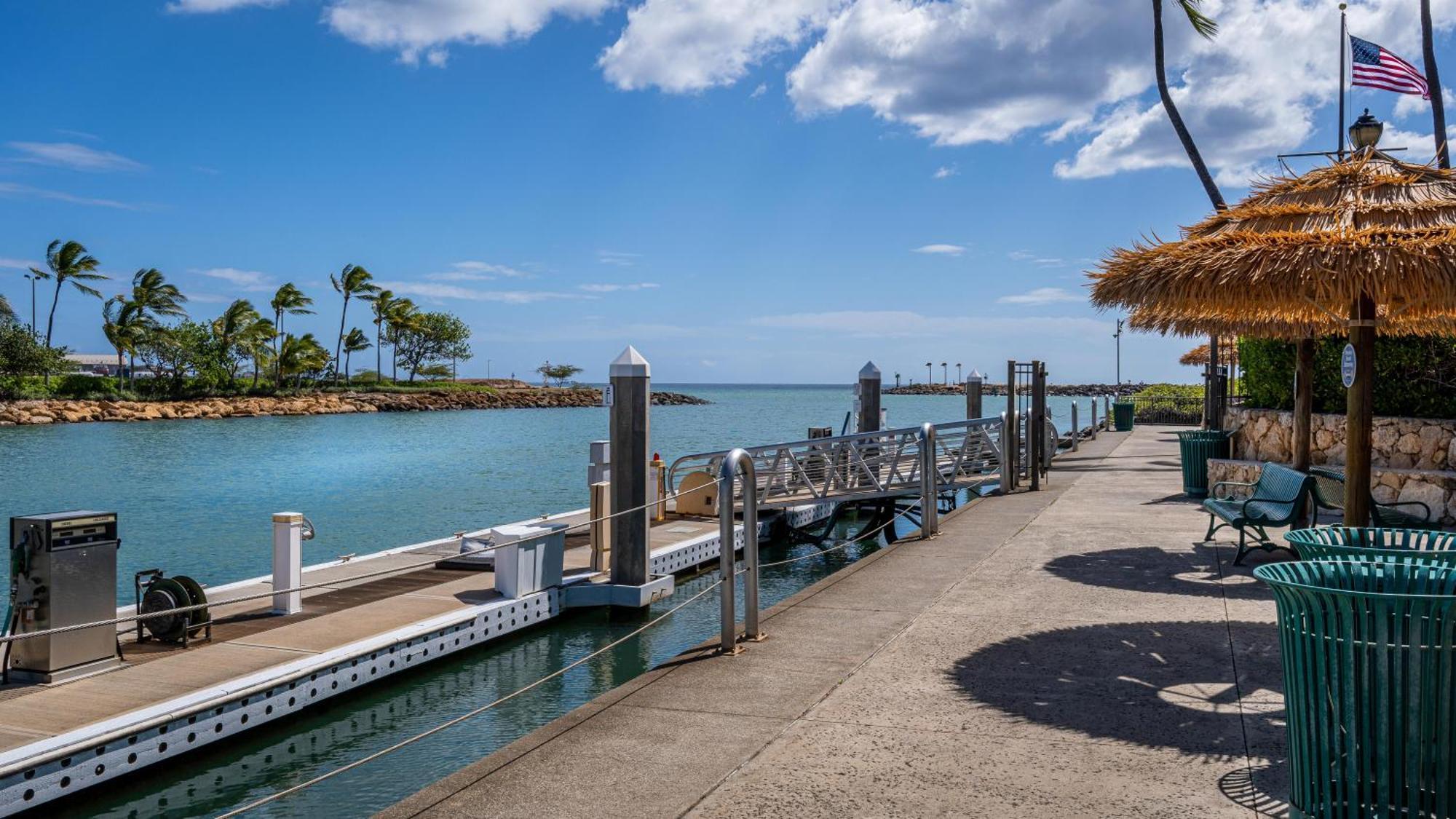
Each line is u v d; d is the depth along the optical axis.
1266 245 6.40
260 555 16.00
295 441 48.06
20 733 5.54
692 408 120.06
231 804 5.73
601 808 3.73
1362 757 3.06
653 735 4.51
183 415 71.38
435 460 35.94
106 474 30.48
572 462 35.34
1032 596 7.31
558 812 3.70
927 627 6.44
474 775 4.07
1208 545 9.36
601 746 4.38
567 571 10.67
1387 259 5.96
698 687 5.25
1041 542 9.84
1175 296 6.75
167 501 23.56
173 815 5.57
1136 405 37.00
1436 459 10.81
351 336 99.75
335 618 8.35
